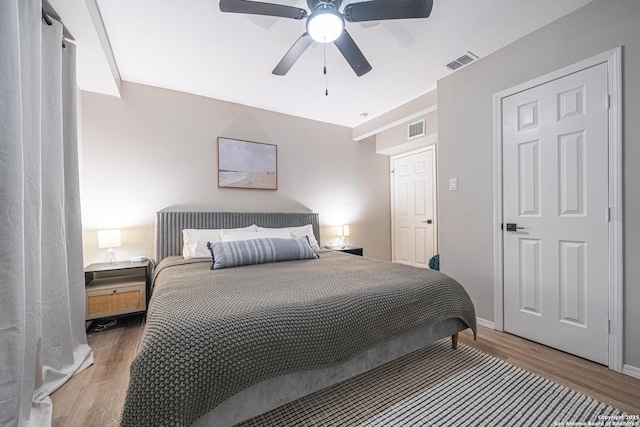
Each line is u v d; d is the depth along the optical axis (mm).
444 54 2316
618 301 1642
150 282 2721
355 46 1805
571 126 1850
